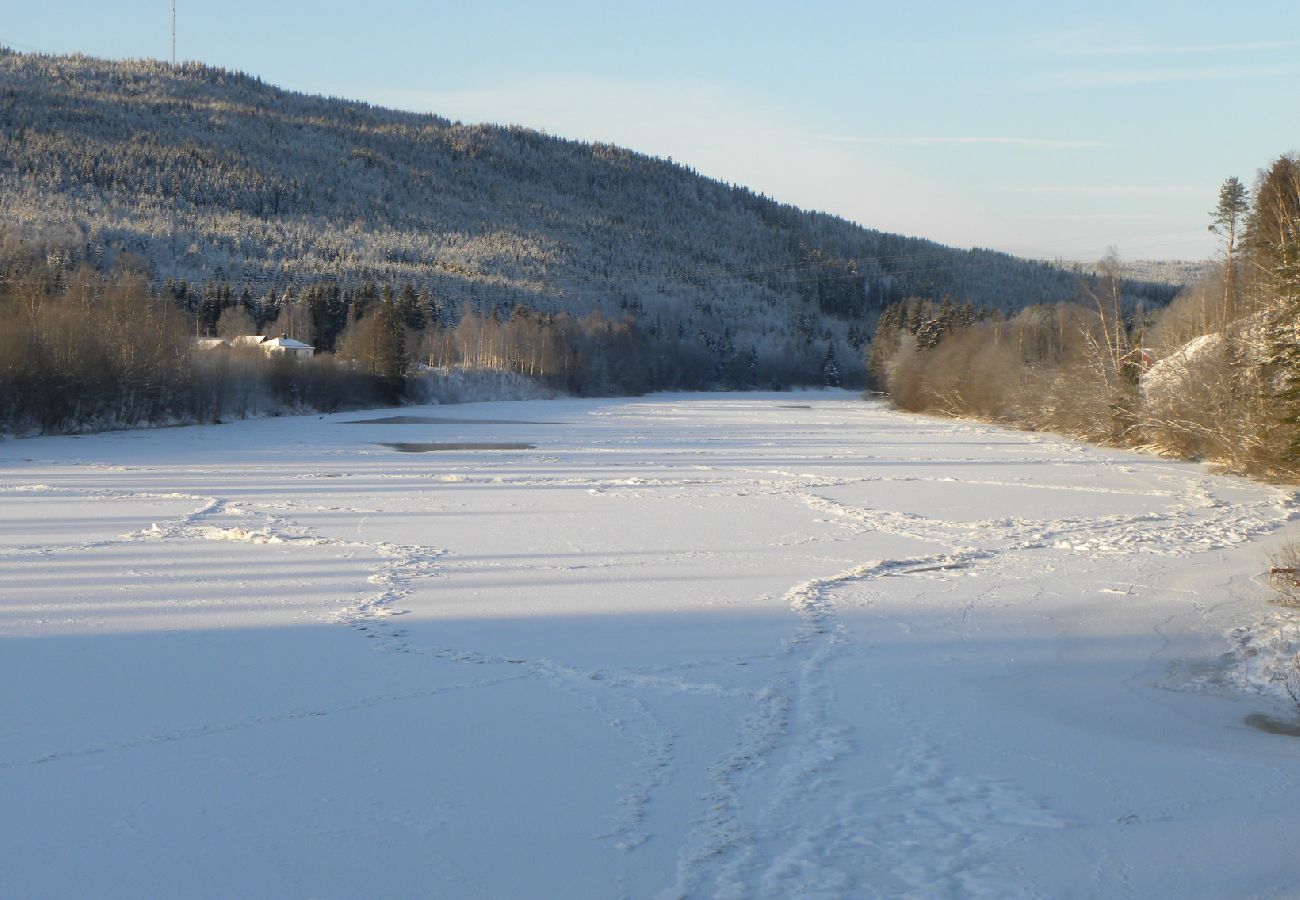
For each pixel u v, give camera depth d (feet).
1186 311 184.34
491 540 74.18
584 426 226.17
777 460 145.48
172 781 28.55
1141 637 46.75
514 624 48.44
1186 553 69.56
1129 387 170.40
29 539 72.59
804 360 556.92
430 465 133.69
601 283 631.97
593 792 27.81
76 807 26.68
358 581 58.70
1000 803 26.73
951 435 205.26
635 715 34.83
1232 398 132.36
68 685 37.96
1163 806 26.48
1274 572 56.90
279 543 71.82
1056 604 53.47
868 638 46.24
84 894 22.02
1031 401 222.89
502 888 22.27
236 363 247.29
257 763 30.04
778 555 68.44
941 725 33.88
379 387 312.91
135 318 213.25
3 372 177.58
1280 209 143.84
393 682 38.73
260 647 43.83
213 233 531.09
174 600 53.21
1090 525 83.20
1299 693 37.27
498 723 33.94
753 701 36.52
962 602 53.83
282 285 471.21
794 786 28.12
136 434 190.70
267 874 22.98
